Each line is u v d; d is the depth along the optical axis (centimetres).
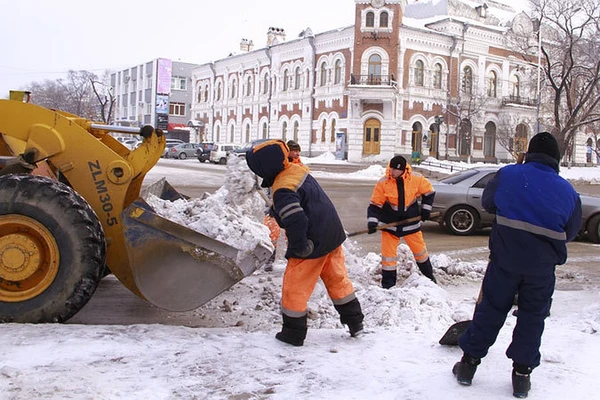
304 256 448
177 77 7794
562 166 5300
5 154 581
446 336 456
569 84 4178
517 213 368
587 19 3925
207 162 4531
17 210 489
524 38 4825
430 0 5256
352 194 2273
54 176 571
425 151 4681
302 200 452
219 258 515
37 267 496
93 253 495
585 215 1248
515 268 365
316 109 4909
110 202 534
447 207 1292
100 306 622
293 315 458
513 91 5244
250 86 5838
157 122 7338
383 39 4425
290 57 5181
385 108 4466
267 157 450
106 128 585
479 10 5291
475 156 4981
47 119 536
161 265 511
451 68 4803
